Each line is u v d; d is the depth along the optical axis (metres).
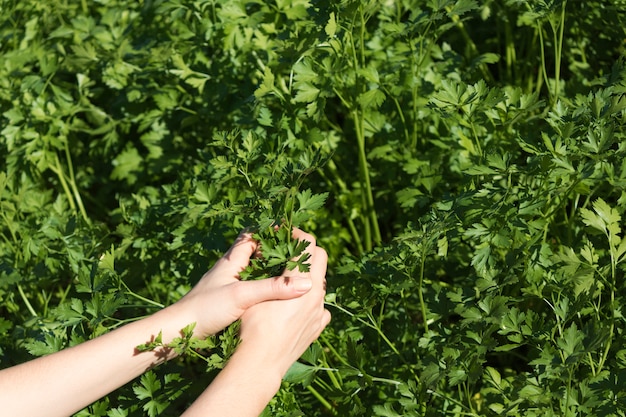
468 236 1.38
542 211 1.45
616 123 1.45
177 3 1.73
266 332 1.14
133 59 1.82
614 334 1.38
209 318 1.17
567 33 1.81
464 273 1.59
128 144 1.91
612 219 1.33
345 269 1.43
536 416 1.30
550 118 1.40
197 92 1.80
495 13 1.83
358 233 1.83
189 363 1.66
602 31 1.77
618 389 1.28
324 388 1.49
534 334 1.30
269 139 1.63
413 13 1.62
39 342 1.37
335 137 1.78
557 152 1.34
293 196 1.27
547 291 1.36
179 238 1.49
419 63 1.63
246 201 1.32
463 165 1.57
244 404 1.11
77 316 1.38
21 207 1.73
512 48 1.85
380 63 1.69
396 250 1.37
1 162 1.94
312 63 1.54
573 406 1.30
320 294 1.20
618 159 1.39
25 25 2.00
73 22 1.88
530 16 1.54
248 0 1.70
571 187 1.36
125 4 1.90
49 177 1.99
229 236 1.65
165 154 1.86
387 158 1.67
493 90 1.42
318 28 1.54
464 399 1.45
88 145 2.07
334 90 1.61
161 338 1.15
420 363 1.35
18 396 1.12
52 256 1.60
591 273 1.33
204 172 1.59
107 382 1.16
